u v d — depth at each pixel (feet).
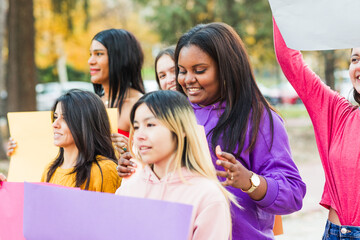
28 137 11.68
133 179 8.40
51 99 83.61
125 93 13.89
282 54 9.70
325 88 9.55
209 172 7.77
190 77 9.00
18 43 47.55
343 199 8.92
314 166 41.88
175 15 61.72
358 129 8.88
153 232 6.71
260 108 8.95
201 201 7.47
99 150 10.65
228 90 8.91
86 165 10.30
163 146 7.58
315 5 7.90
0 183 9.06
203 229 7.34
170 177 7.71
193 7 61.57
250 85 9.06
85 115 10.47
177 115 7.59
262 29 62.18
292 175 8.72
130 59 13.99
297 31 8.05
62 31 67.92
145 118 7.60
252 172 8.15
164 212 6.66
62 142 10.45
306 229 23.94
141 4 70.23
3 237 8.96
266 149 8.79
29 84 47.80
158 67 13.89
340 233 9.00
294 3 8.02
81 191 7.27
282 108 89.25
